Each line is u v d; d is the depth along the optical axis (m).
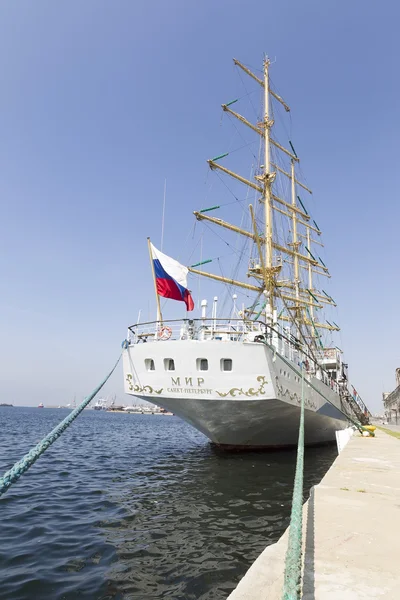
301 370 23.11
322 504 6.58
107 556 8.45
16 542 9.12
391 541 4.90
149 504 12.98
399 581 3.81
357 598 3.46
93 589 6.90
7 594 6.59
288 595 2.85
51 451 27.80
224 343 18.61
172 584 7.19
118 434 47.81
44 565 7.86
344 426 36.78
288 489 15.12
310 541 4.85
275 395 18.59
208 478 17.30
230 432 22.17
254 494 14.31
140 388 20.67
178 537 9.73
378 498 7.04
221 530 10.29
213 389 18.77
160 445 33.84
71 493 14.48
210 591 6.94
